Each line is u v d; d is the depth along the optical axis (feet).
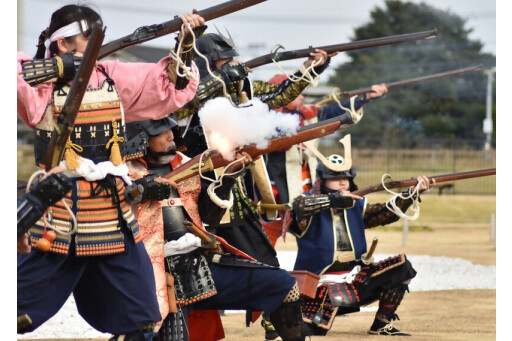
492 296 53.93
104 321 22.50
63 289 21.74
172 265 25.44
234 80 29.25
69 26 22.20
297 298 27.25
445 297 53.36
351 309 37.63
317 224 37.11
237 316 44.78
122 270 22.04
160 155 25.98
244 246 30.94
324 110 49.85
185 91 23.29
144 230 24.13
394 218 37.50
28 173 139.13
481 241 102.37
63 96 21.42
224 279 26.45
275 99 32.96
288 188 46.32
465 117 281.95
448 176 37.14
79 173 21.42
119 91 22.57
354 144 236.63
